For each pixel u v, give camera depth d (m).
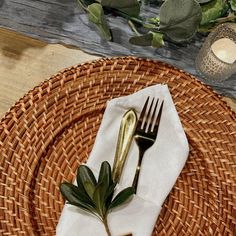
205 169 0.55
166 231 0.52
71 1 0.67
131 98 0.56
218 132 0.56
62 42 0.66
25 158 0.54
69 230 0.51
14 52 0.65
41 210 0.53
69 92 0.57
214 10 0.63
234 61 0.63
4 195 0.52
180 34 0.61
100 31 0.64
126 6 0.61
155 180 0.54
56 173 0.54
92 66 0.58
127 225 0.51
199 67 0.65
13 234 0.51
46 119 0.56
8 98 0.63
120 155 0.54
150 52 0.66
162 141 0.55
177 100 0.58
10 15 0.67
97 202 0.48
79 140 0.56
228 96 0.64
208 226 0.52
